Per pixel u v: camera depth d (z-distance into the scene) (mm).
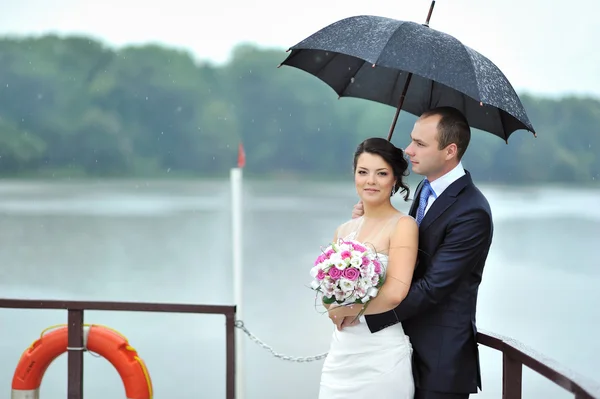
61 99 127250
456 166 6344
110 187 108875
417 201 6766
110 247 42469
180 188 107062
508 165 112188
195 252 40000
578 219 59812
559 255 39031
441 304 6230
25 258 38156
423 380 6266
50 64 127750
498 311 26078
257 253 39344
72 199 82938
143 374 8281
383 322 6137
